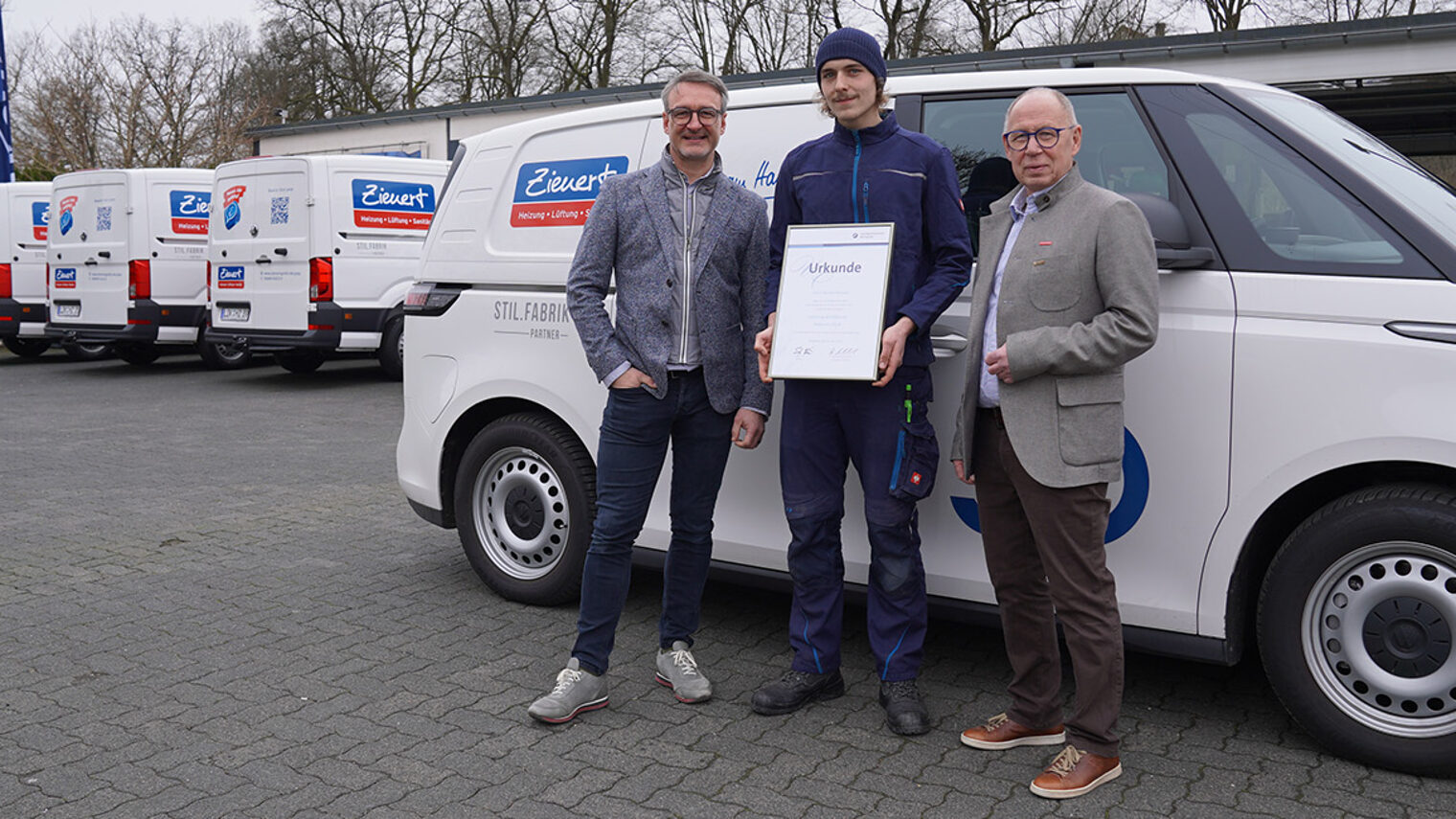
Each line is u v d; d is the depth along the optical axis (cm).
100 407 1099
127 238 1323
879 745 328
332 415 1047
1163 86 345
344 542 569
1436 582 291
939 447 355
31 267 1492
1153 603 328
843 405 331
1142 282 277
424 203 1248
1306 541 305
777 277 342
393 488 709
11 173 2052
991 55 1297
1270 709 350
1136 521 328
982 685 373
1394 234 303
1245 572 322
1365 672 301
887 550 335
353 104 3306
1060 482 284
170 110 2892
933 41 2642
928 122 373
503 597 466
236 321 1243
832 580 351
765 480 395
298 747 328
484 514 466
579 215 435
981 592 356
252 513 635
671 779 307
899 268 322
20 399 1159
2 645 416
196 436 920
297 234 1180
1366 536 296
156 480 733
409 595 476
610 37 3064
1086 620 293
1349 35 1134
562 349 432
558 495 445
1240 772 307
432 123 2083
